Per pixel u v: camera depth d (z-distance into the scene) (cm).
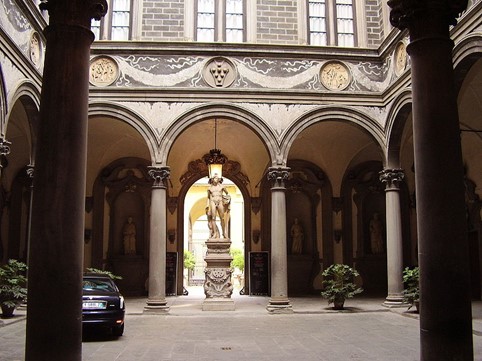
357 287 2150
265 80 1644
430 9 580
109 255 2108
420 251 558
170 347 965
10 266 1334
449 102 568
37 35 1410
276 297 1516
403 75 1489
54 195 509
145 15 1689
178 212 2209
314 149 2130
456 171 557
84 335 1108
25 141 1898
